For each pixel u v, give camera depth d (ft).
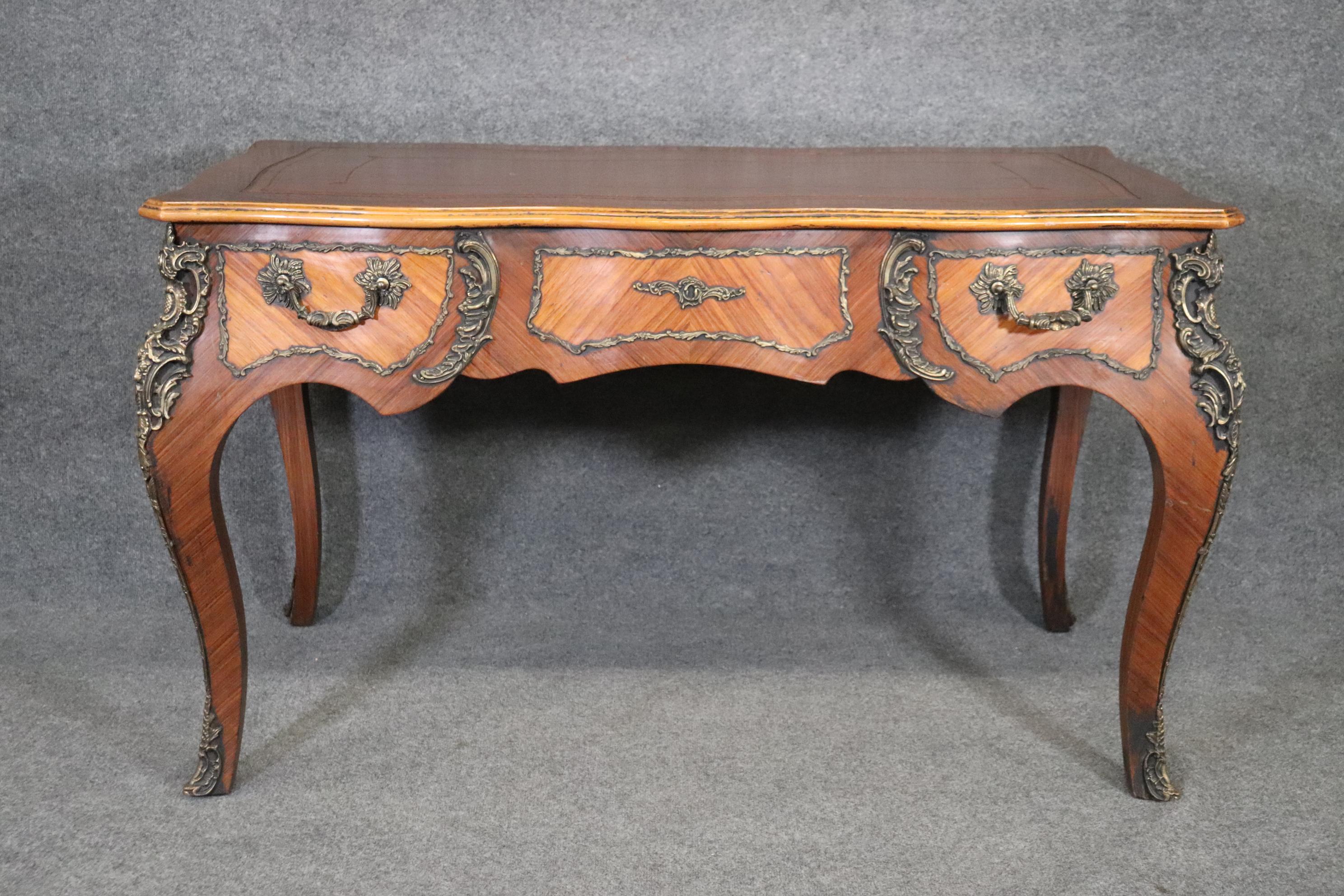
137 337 6.24
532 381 6.32
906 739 5.32
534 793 4.88
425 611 6.52
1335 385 6.36
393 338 4.37
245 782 4.93
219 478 5.11
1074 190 4.61
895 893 4.32
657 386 6.34
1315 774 5.08
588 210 4.22
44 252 6.11
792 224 4.23
